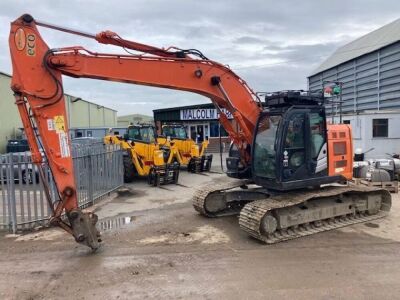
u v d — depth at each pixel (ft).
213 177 53.98
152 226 27.63
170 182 47.52
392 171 42.32
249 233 24.07
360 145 62.44
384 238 24.38
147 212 32.12
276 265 19.94
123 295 16.78
